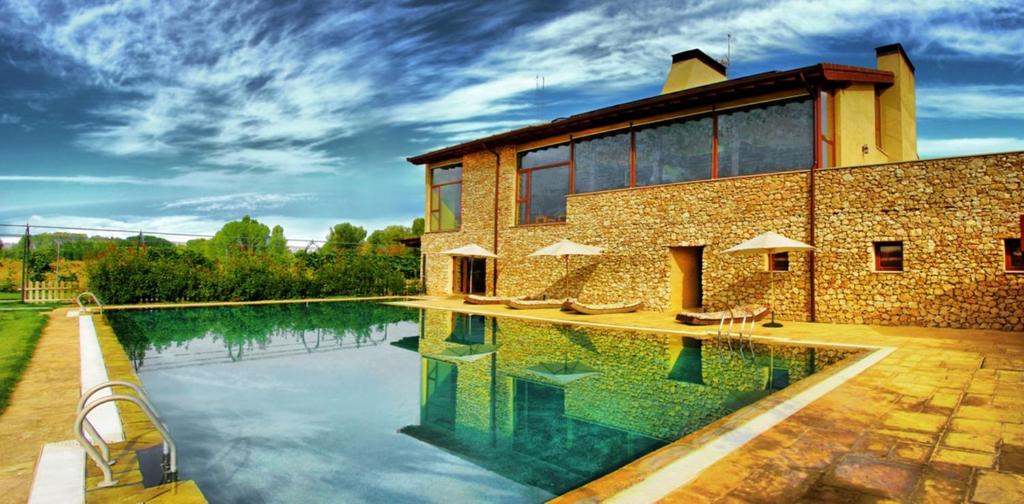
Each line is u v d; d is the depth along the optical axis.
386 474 4.14
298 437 5.02
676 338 10.37
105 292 15.47
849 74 12.79
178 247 18.77
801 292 12.41
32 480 3.43
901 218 11.20
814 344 8.89
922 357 7.27
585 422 5.36
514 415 5.66
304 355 9.27
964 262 10.49
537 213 18.84
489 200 20.25
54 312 13.51
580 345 9.84
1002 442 3.79
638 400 6.10
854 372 6.26
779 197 12.84
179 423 5.40
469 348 9.78
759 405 4.82
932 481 3.12
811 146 12.55
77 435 3.32
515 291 19.06
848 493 2.95
